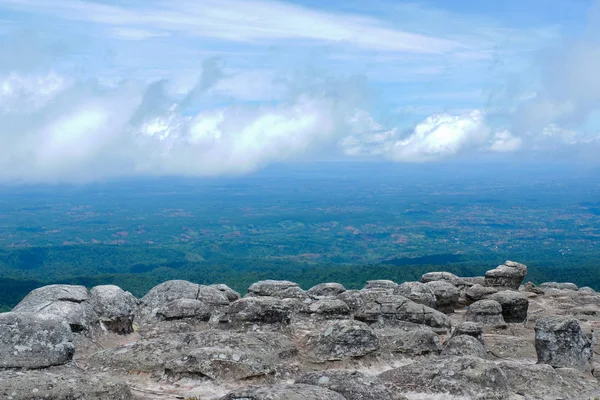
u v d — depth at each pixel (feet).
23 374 49.49
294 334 80.43
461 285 123.44
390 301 90.74
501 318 96.73
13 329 56.29
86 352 71.05
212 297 98.12
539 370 65.21
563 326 73.05
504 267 123.65
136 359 64.28
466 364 59.67
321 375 53.06
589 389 64.59
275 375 63.46
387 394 52.01
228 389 58.44
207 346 65.57
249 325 79.05
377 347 72.69
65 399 47.37
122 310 80.07
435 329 88.02
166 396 56.39
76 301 79.25
